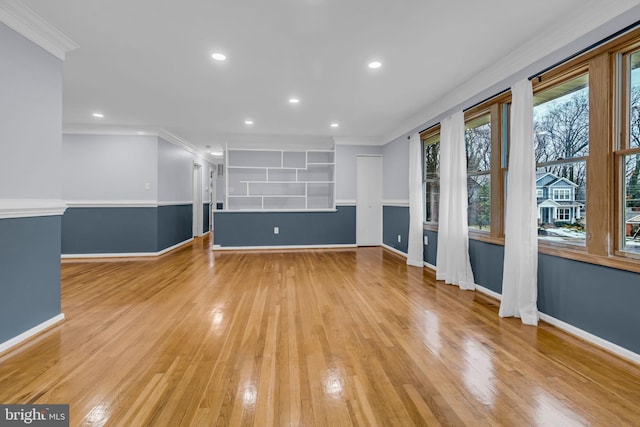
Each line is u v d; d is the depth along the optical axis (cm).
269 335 246
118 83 370
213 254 616
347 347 226
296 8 227
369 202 711
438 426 147
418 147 499
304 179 757
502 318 284
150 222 588
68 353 216
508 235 289
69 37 267
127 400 165
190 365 201
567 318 254
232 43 278
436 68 329
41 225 253
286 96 415
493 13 233
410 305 318
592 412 157
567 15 234
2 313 219
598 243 228
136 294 353
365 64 319
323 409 159
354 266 506
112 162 572
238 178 743
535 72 279
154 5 223
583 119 251
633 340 204
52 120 264
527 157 274
